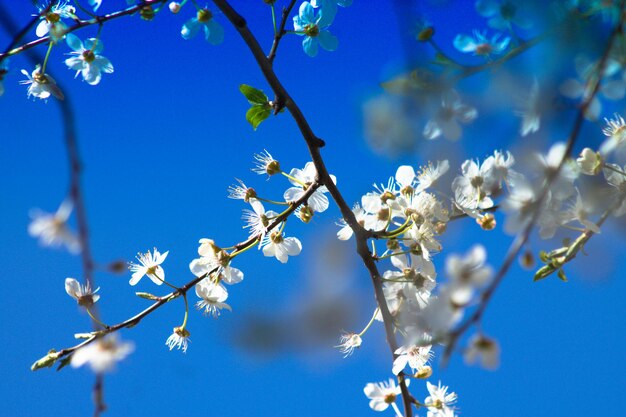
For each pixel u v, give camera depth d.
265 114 1.05
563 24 0.90
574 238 1.00
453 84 0.92
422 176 1.05
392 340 1.04
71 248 0.94
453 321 0.91
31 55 1.04
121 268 0.95
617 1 0.90
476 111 0.92
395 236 1.05
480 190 1.02
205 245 1.06
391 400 1.05
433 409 1.06
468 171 1.03
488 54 0.94
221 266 1.06
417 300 1.05
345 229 1.06
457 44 0.94
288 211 1.06
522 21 0.92
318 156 1.04
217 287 1.06
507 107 0.92
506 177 1.00
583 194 0.97
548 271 1.01
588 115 0.92
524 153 0.92
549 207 0.98
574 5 0.90
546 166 0.92
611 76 0.92
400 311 1.05
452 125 0.92
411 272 1.06
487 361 0.90
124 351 0.96
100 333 1.01
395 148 0.92
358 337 1.05
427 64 0.92
